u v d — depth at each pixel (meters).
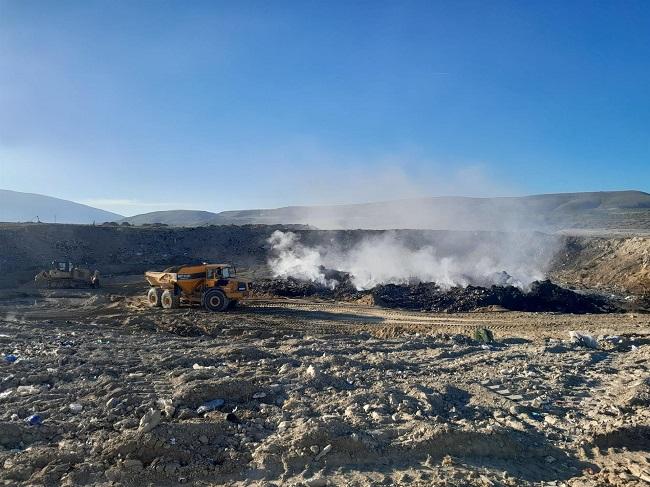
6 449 6.42
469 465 6.54
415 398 8.62
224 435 6.85
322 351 12.59
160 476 5.93
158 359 10.98
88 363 10.35
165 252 45.41
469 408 8.45
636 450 7.26
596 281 34.62
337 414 7.75
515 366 11.52
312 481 5.92
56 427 7.00
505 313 23.00
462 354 13.02
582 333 15.73
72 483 5.70
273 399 8.39
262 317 20.64
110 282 34.75
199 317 19.69
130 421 7.11
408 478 6.13
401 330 18.23
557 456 7.04
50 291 29.05
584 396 9.60
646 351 13.41
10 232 41.25
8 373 9.45
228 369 10.07
